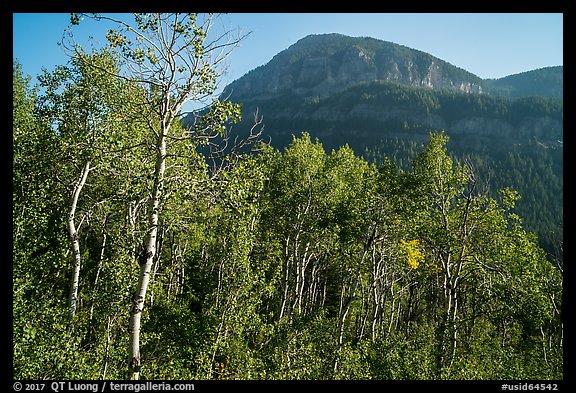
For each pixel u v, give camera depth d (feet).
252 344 71.05
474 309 82.38
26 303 43.34
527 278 60.80
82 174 53.62
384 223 73.10
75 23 29.55
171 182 32.19
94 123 53.67
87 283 65.26
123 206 54.44
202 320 56.85
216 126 32.04
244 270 59.06
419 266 92.94
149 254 30.76
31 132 56.39
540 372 57.93
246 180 32.09
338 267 105.09
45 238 52.95
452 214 71.10
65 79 57.16
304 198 92.32
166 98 31.45
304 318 71.97
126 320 49.32
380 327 97.14
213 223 61.93
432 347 62.44
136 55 30.55
